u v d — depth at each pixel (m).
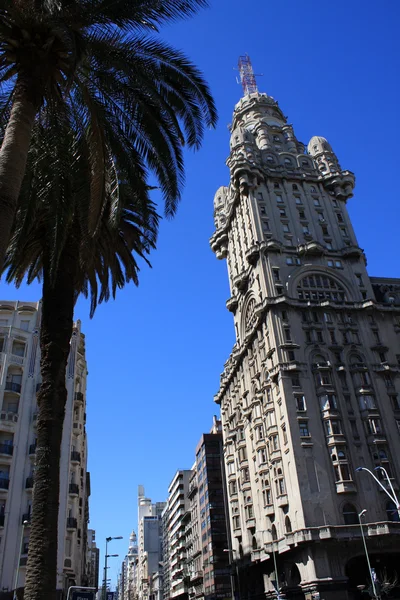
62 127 16.52
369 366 68.75
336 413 63.53
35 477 15.65
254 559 68.94
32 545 14.59
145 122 17.78
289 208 84.19
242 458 77.75
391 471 61.09
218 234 99.00
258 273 77.00
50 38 13.99
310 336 69.75
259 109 106.31
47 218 18.62
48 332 17.67
